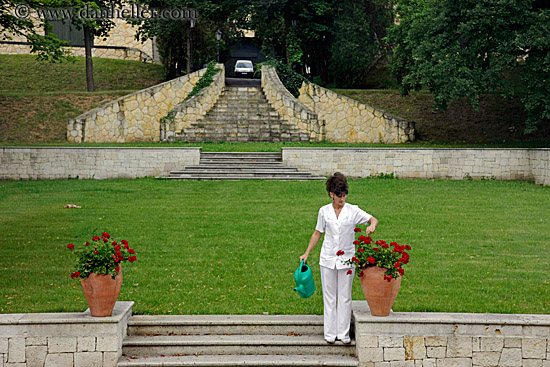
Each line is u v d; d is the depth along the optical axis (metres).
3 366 6.77
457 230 13.51
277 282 9.69
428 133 31.27
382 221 14.38
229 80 38.88
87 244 7.08
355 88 40.00
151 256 11.32
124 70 40.53
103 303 6.91
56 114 30.33
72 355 6.81
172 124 28.75
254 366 6.77
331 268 7.03
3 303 8.43
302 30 37.88
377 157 22.27
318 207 16.25
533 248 11.97
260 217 14.95
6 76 37.38
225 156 23.06
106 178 21.78
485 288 9.22
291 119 29.95
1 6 26.25
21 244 12.15
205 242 12.44
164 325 7.38
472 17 23.39
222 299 8.71
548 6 24.86
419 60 25.91
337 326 7.11
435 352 6.82
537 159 21.36
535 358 6.76
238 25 42.72
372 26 39.19
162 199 17.34
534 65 23.16
